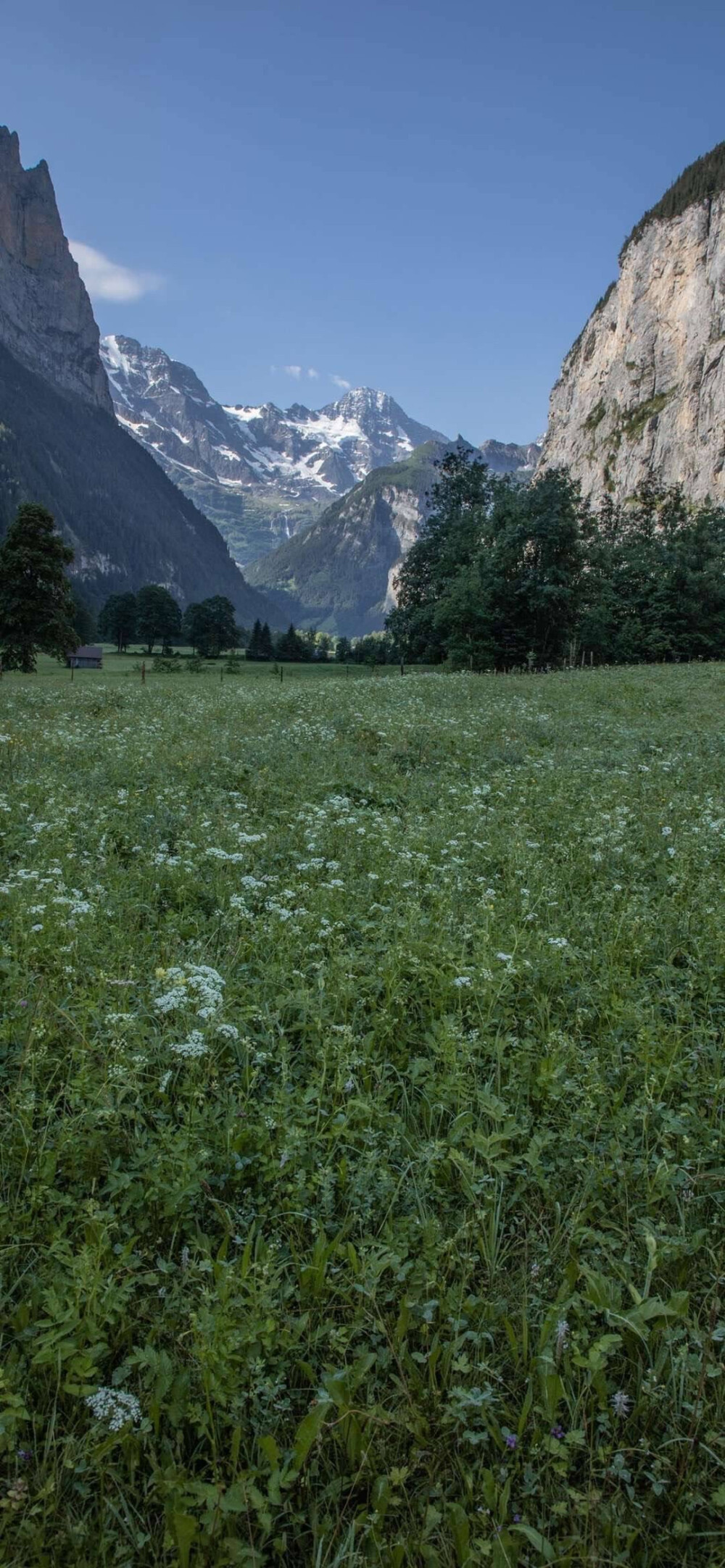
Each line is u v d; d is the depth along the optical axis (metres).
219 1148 3.64
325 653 124.44
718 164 178.50
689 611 61.97
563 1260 3.18
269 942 5.67
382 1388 2.71
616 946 5.85
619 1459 2.46
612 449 193.88
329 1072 4.29
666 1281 3.09
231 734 15.56
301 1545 2.37
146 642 134.38
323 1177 3.38
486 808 10.14
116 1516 2.34
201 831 8.38
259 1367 2.59
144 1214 3.27
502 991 4.92
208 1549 2.24
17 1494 2.29
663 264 185.38
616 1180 3.55
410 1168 3.59
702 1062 4.41
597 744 15.84
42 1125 3.81
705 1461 2.53
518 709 21.81
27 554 51.56
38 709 21.03
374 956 5.57
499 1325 2.92
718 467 161.75
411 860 7.58
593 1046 4.66
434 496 73.75
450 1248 3.10
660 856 8.29
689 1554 2.34
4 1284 2.97
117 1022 4.21
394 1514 2.38
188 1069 4.18
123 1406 2.49
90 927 5.62
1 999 4.70
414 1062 4.28
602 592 60.44
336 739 15.23
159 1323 2.81
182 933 5.95
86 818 8.92
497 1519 2.34
